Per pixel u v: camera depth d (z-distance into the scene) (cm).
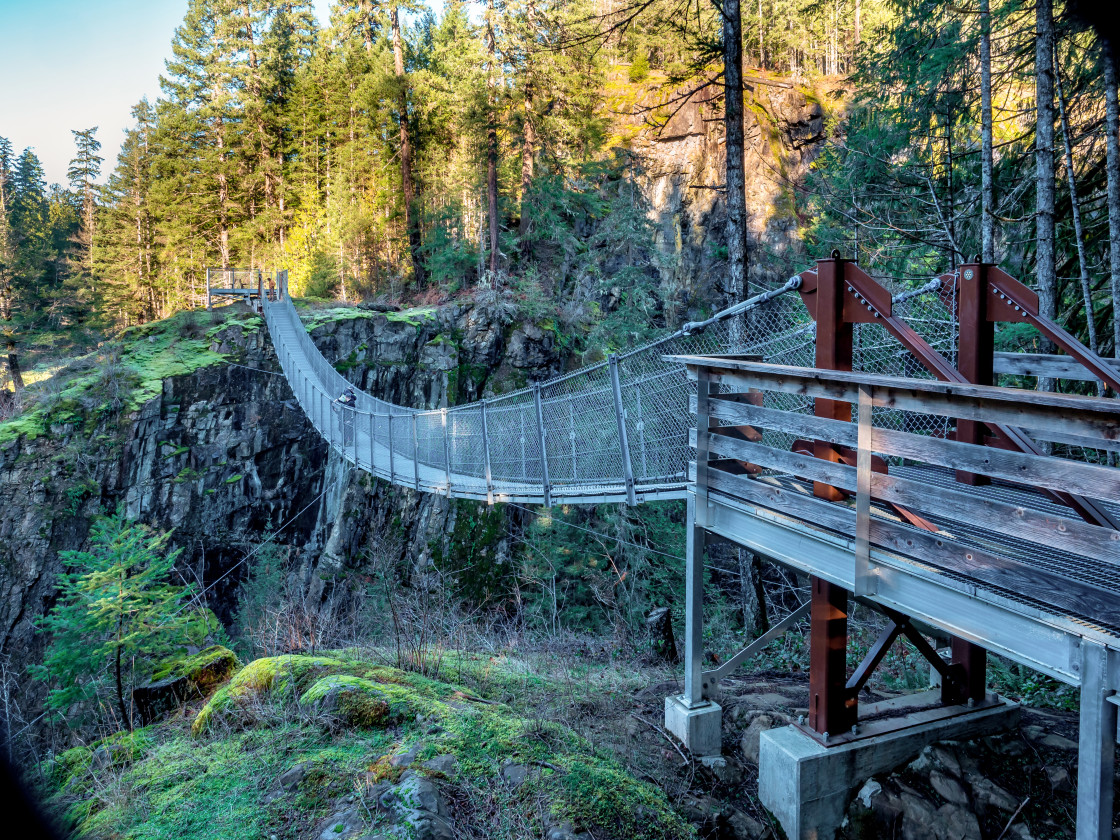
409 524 1828
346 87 3064
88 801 314
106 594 697
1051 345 739
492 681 489
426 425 1045
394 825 264
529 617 928
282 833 268
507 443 786
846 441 298
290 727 347
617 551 1548
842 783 344
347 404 1420
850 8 3016
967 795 333
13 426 1716
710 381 393
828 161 1328
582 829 283
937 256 985
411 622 599
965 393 230
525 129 2248
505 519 1842
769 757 354
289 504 1978
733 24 852
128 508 1766
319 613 655
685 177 2427
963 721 371
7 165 5681
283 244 3231
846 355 342
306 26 3506
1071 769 337
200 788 304
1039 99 721
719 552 1448
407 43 3102
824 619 353
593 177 2303
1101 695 204
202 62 3153
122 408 1806
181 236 3234
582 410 618
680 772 378
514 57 2050
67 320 3600
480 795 290
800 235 2170
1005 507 229
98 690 688
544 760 323
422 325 2086
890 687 552
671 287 2220
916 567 266
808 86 2503
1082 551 204
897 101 988
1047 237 724
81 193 4859
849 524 296
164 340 2027
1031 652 229
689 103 2431
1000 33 880
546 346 2155
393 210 2769
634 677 540
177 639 745
